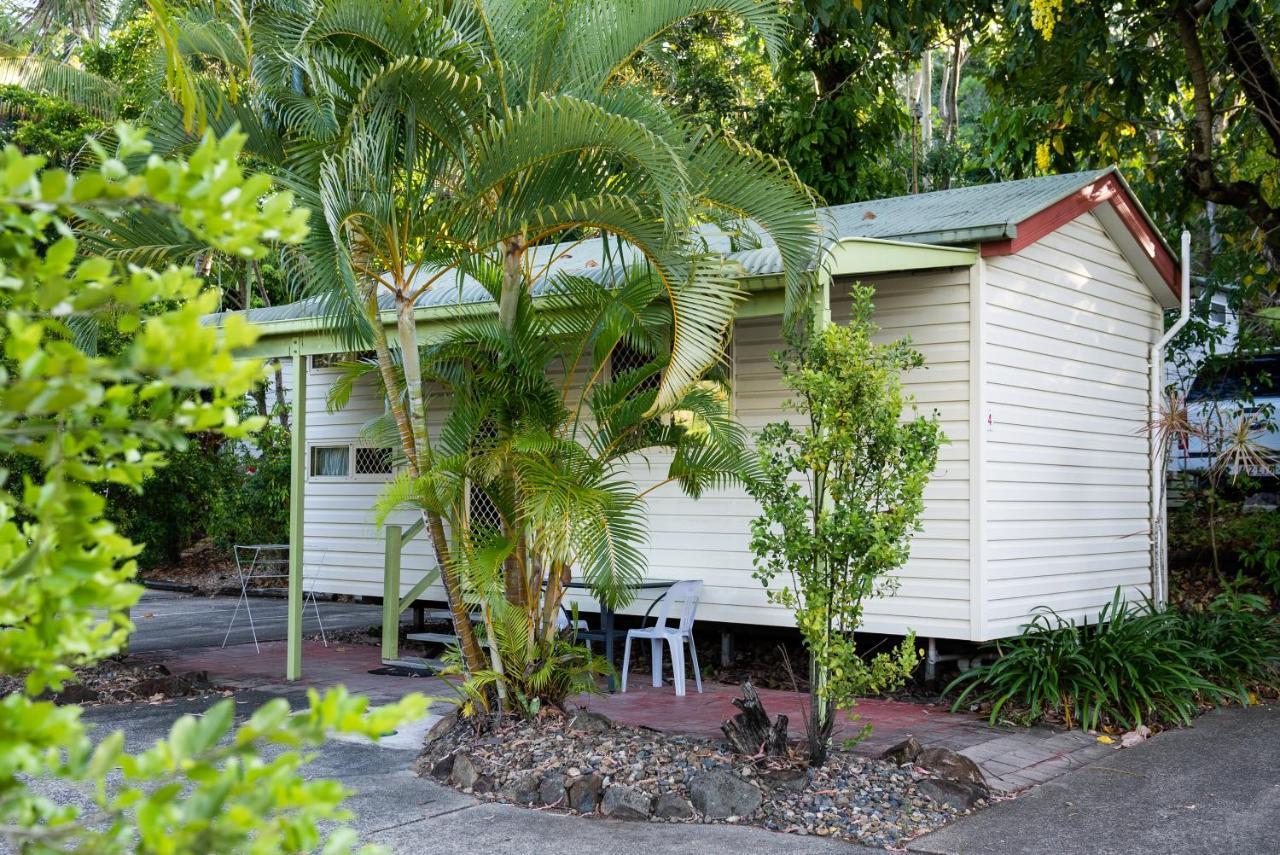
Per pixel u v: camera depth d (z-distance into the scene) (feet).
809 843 17.35
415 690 30.12
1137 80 41.14
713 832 17.90
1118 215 34.30
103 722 26.08
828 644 20.01
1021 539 29.86
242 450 59.77
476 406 22.99
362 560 41.81
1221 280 44.29
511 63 22.45
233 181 5.23
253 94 23.09
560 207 21.40
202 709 27.63
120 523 35.99
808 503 20.29
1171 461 44.52
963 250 28.02
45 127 60.70
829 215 23.98
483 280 24.18
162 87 23.66
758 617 31.55
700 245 23.43
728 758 20.34
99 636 5.62
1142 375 36.96
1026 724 25.52
